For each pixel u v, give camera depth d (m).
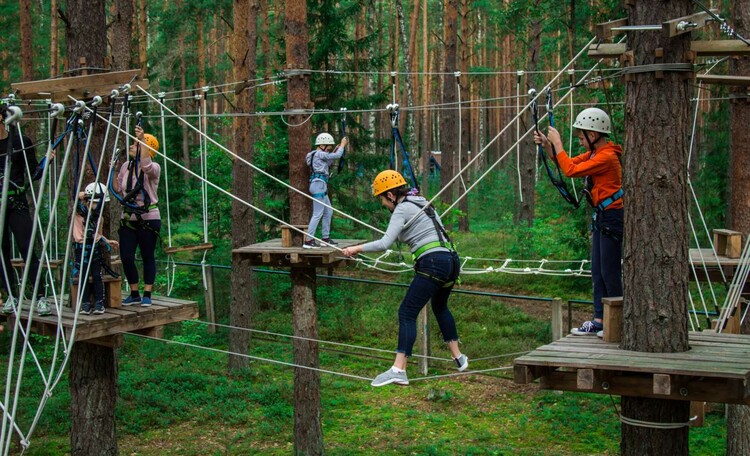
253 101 17.28
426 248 5.79
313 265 9.44
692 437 11.62
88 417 9.43
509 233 23.48
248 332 15.44
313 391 11.04
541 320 17.19
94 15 9.70
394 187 5.94
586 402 13.19
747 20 9.30
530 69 22.33
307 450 10.97
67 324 7.02
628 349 5.40
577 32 21.41
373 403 13.77
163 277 18.88
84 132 7.55
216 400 13.86
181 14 28.95
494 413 12.96
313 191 9.52
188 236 25.97
